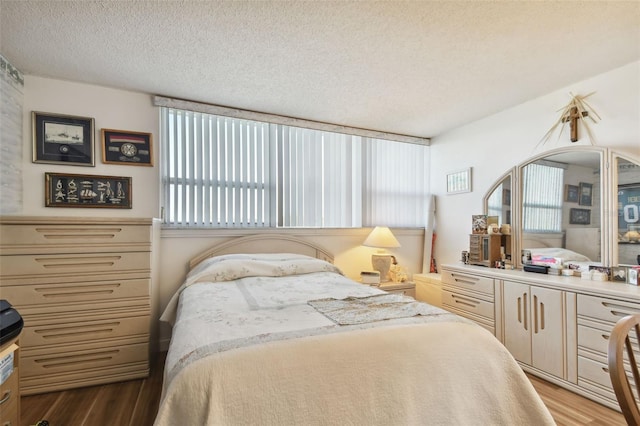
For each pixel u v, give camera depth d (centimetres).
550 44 191
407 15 165
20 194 228
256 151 306
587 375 193
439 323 130
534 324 224
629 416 74
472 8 159
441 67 220
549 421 116
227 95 267
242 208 299
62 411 174
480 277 267
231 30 178
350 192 350
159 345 264
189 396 89
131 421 165
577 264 237
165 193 273
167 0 153
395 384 107
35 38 185
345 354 108
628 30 177
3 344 120
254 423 90
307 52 201
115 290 209
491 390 117
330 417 98
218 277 229
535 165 272
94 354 204
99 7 158
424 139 389
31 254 192
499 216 301
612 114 223
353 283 224
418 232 389
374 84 246
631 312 174
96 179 250
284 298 175
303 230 322
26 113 231
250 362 98
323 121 331
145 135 265
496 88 254
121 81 243
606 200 222
